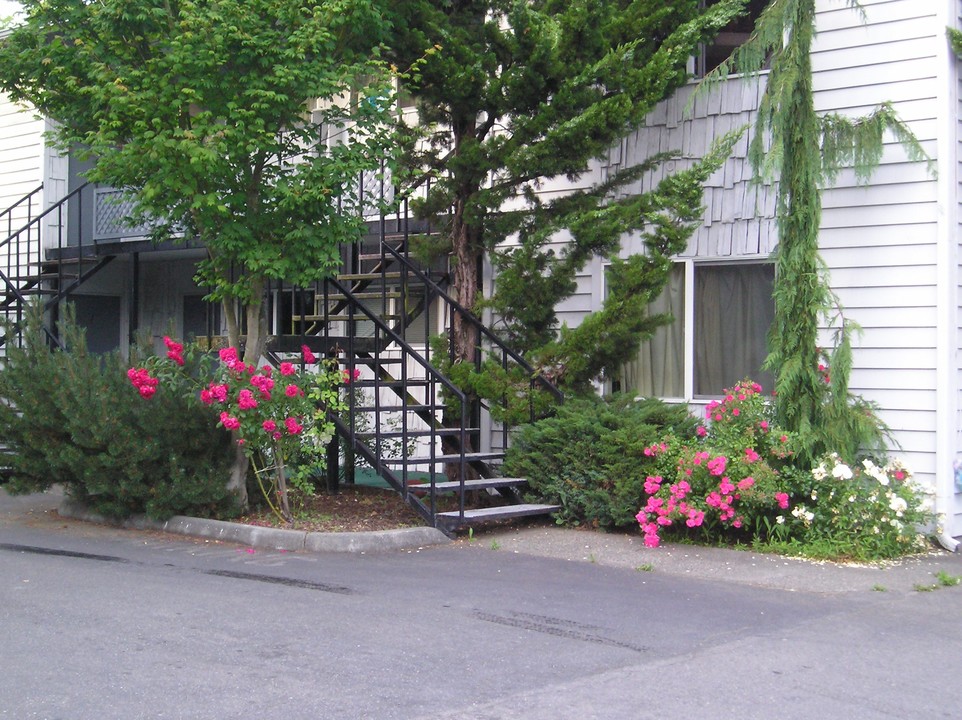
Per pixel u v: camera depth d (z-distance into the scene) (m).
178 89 9.62
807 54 10.20
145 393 9.88
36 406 10.52
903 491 9.55
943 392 10.10
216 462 10.52
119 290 17.72
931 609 7.66
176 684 5.62
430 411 11.31
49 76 10.66
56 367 10.61
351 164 9.89
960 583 8.50
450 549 9.65
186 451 10.42
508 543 9.89
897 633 6.97
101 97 9.54
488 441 12.43
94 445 10.16
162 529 10.47
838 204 10.73
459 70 10.80
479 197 11.09
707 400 11.60
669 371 11.85
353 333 10.82
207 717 5.13
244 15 9.63
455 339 11.83
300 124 11.45
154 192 9.52
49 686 5.56
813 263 10.07
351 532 9.79
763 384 11.34
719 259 11.51
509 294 11.15
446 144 11.86
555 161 10.74
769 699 5.57
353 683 5.69
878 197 10.52
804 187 10.12
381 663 6.06
